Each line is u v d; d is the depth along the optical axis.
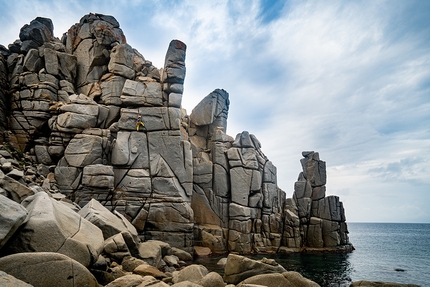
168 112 26.03
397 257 33.97
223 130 34.06
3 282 5.15
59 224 9.16
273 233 30.02
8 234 7.22
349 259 27.72
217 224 28.98
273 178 32.72
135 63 30.16
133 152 24.17
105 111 25.25
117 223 15.57
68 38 30.45
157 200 23.44
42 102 24.05
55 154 22.95
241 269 12.91
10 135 23.27
